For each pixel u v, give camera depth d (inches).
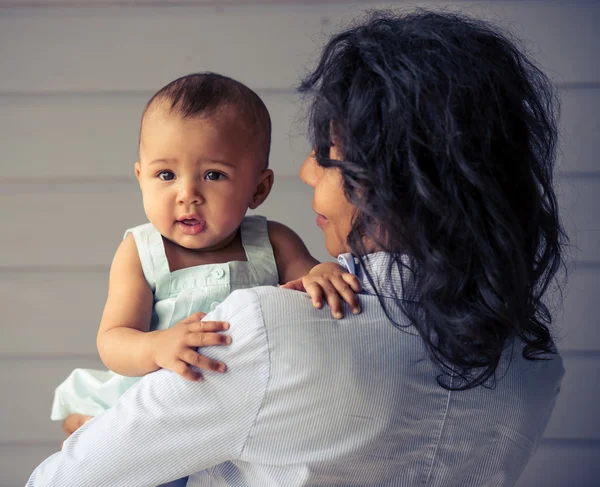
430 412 29.8
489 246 28.2
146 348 34.8
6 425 76.7
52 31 71.2
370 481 29.8
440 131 27.3
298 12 71.7
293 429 28.5
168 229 41.9
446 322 28.5
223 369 28.6
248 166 42.8
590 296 75.3
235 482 31.0
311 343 28.3
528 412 32.4
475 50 29.4
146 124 41.8
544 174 32.1
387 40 29.5
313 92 31.1
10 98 71.8
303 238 74.9
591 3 71.9
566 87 72.9
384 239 29.5
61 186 73.4
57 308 75.1
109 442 30.1
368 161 28.2
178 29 71.7
